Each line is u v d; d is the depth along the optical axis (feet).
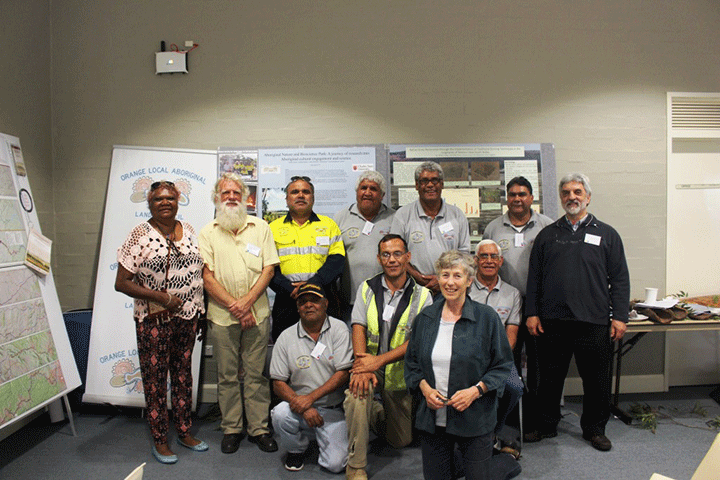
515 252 10.07
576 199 8.86
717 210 12.21
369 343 8.61
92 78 11.70
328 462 8.09
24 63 10.77
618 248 8.87
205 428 10.07
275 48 11.67
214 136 11.73
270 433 9.34
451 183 11.61
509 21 11.71
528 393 9.65
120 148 11.37
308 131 11.71
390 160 11.62
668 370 12.17
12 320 8.66
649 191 11.91
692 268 12.11
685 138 12.06
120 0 11.64
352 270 10.11
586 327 8.84
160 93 11.71
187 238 8.76
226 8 11.63
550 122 11.80
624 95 11.84
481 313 6.32
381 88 11.67
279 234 9.66
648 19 11.81
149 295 8.24
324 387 8.09
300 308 8.20
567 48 11.76
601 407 8.98
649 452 8.80
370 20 11.65
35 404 8.82
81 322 10.81
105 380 10.47
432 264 9.70
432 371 6.30
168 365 8.70
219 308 9.04
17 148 9.87
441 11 11.67
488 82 11.72
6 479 7.97
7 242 8.91
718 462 5.09
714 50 11.91
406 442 8.94
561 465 8.36
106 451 8.98
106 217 11.13
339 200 11.60
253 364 9.22
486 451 6.21
